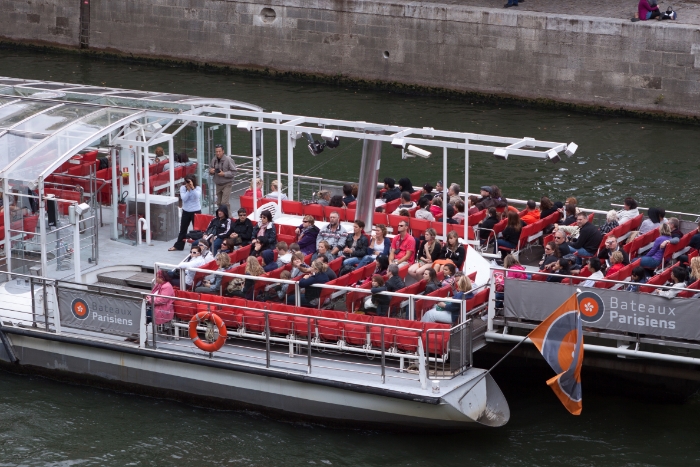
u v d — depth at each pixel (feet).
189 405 85.40
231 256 90.07
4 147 93.04
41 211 88.94
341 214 105.29
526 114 195.83
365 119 190.08
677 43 186.50
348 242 91.61
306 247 93.97
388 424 79.56
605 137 177.37
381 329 76.23
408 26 211.61
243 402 83.10
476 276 89.97
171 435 81.15
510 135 178.91
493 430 82.84
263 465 76.79
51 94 107.45
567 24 195.62
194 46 234.99
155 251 102.27
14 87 109.50
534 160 161.27
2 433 81.46
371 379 78.28
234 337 83.82
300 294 82.17
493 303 83.25
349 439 80.18
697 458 78.84
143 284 94.84
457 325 77.41
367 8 214.90
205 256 88.84
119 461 77.61
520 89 203.00
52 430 81.97
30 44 250.78
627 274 85.35
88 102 104.47
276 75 227.20
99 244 103.35
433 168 157.79
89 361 87.04
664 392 87.30
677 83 187.93
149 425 82.64
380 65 216.54
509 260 84.94
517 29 200.64
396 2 212.64
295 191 137.80
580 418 85.20
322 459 77.56
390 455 78.23
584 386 89.66
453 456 78.38
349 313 78.54
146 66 239.30
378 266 86.69
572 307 75.10
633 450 79.92
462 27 206.28
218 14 230.68
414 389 76.74
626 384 87.97
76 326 86.33
